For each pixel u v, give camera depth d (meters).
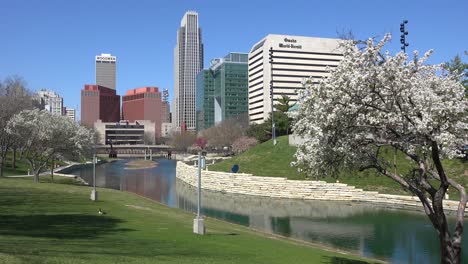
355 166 17.69
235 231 29.53
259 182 57.66
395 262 24.80
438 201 16.48
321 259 21.33
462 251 27.11
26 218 26.55
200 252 18.92
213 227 30.16
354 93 15.84
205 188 66.25
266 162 67.81
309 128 17.20
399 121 15.80
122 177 92.69
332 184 52.28
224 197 56.84
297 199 53.72
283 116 100.31
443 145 16.98
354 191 50.84
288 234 32.81
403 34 32.69
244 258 18.55
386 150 19.38
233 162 71.69
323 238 31.41
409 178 18.88
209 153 163.50
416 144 15.93
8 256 13.02
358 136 16.34
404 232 33.25
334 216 41.16
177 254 17.75
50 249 15.78
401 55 15.87
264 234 31.08
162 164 152.00
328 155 17.00
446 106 15.86
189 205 49.84
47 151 61.09
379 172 18.89
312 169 18.09
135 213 33.47
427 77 17.33
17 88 99.19
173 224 28.41
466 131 16.80
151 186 72.81
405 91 15.78
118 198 45.88
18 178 65.75
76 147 63.88
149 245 19.58
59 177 76.44
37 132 59.62
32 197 38.91
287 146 71.38
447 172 48.75
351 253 26.53
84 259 14.22
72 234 21.30
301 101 17.48
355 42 16.50
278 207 47.66
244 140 114.12
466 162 49.06
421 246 28.78
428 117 14.93
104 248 17.50
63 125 62.16
